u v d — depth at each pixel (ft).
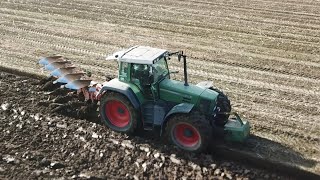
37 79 42.96
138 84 31.45
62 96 37.83
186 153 29.94
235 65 48.32
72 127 33.17
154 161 29.35
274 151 30.78
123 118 32.32
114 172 28.32
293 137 33.19
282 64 48.70
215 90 32.50
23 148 30.40
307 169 28.45
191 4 74.02
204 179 27.84
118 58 31.27
